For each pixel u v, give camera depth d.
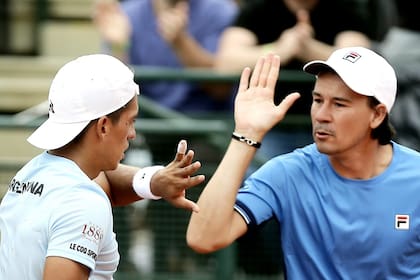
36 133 12.77
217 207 14.14
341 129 14.04
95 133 12.73
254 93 14.53
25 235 12.42
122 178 13.76
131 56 25.20
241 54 24.08
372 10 24.81
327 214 14.27
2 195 23.31
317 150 14.64
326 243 14.25
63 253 12.16
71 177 12.59
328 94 14.08
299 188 14.44
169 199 13.39
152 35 25.03
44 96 30.08
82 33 32.06
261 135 14.32
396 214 14.23
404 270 14.32
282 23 24.16
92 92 12.63
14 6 32.38
